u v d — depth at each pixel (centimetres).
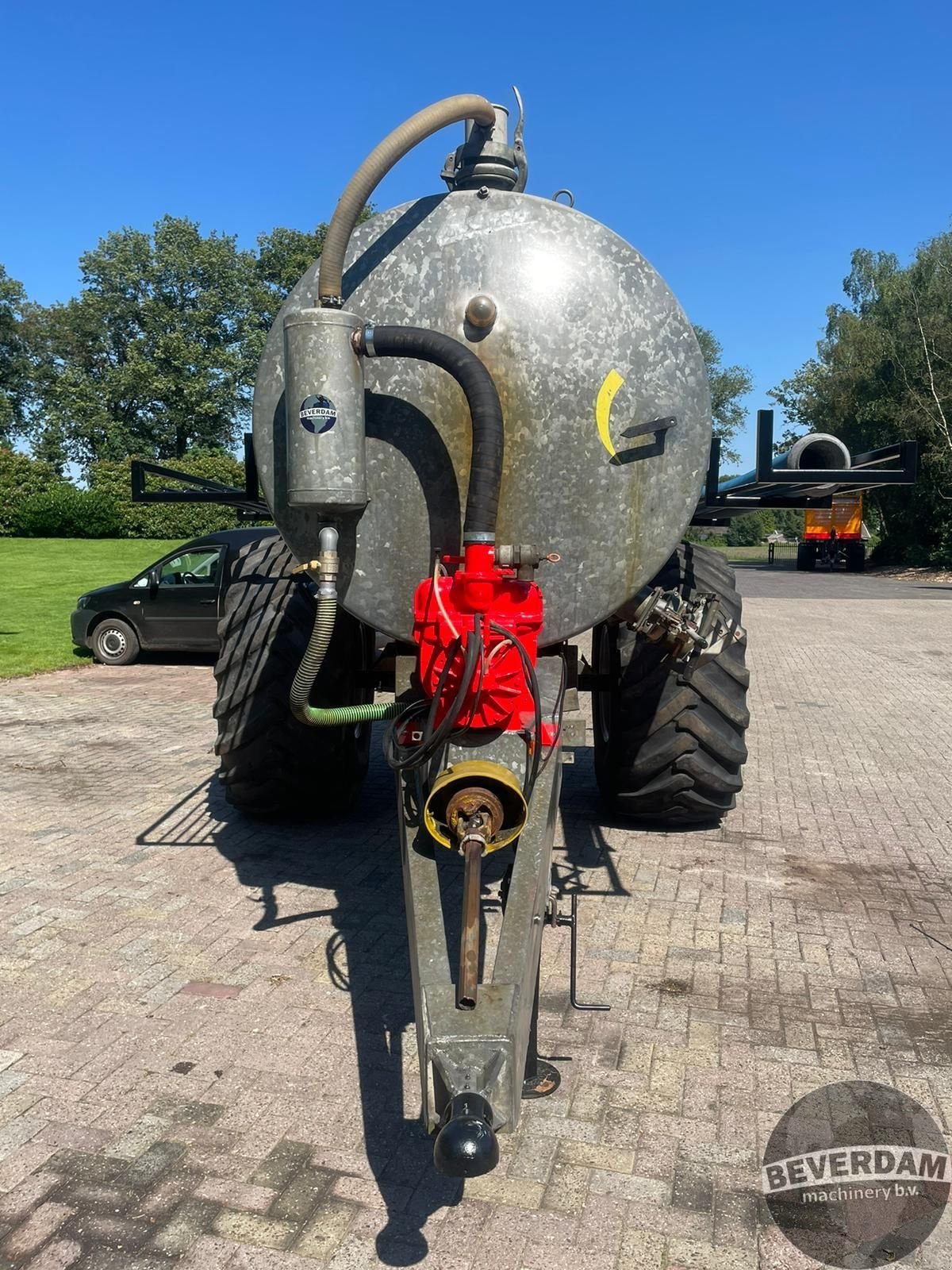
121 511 4053
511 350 314
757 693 988
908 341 3709
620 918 418
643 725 465
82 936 396
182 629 1124
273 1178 256
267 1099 288
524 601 288
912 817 570
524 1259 230
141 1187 252
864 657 1249
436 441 317
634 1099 291
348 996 347
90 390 5959
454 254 315
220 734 476
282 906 424
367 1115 282
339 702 459
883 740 777
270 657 457
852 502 3572
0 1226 239
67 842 507
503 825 254
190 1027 327
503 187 348
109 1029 326
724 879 464
